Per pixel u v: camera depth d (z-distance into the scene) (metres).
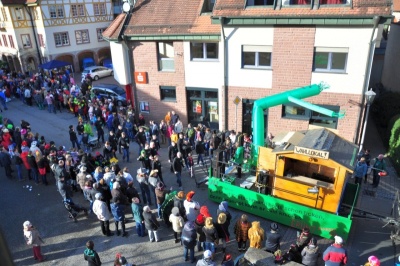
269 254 8.55
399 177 14.38
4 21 36.94
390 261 9.71
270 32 16.22
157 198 11.63
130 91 21.22
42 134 20.25
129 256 10.27
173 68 19.67
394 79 22.67
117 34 19.62
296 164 11.49
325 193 10.37
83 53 40.31
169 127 18.14
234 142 16.25
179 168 13.74
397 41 22.28
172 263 9.92
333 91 15.91
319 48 15.65
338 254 8.32
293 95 12.34
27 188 14.56
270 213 11.53
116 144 16.95
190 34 17.97
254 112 12.97
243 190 11.87
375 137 18.95
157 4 20.02
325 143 10.70
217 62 18.19
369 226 11.40
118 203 10.69
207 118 19.92
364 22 14.24
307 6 15.16
